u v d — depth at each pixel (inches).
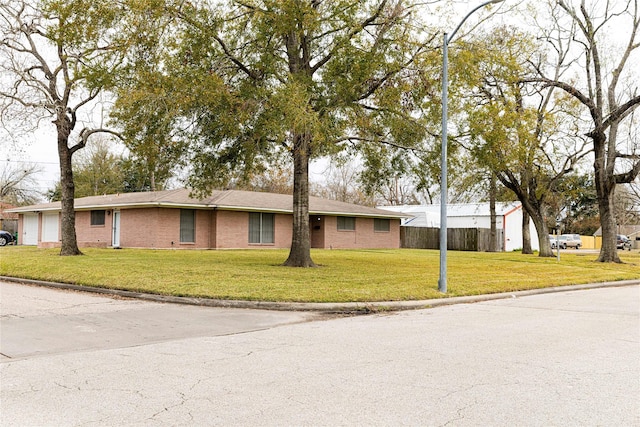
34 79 821.2
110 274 622.2
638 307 501.4
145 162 734.5
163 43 610.9
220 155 719.7
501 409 195.5
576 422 182.1
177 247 1157.7
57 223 1455.5
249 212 1274.6
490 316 439.5
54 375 247.3
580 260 1098.7
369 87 660.7
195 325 389.4
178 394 215.8
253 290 516.1
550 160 1123.9
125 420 185.9
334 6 623.5
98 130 887.1
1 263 777.6
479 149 693.9
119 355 290.5
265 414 191.0
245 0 655.1
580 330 369.1
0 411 195.6
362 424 180.7
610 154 1042.7
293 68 690.2
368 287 549.0
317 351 298.7
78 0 717.3
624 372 249.8
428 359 277.1
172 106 597.3
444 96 550.6
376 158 775.7
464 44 660.7
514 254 1353.3
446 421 183.2
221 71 652.1
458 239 1721.2
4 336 344.2
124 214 1214.3
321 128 587.2
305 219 753.0
